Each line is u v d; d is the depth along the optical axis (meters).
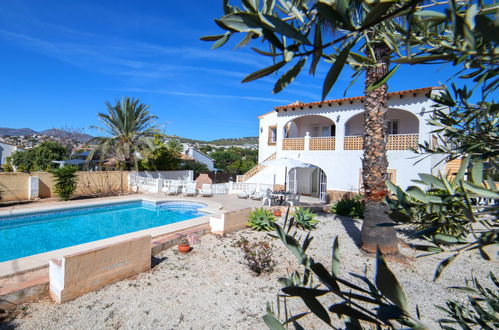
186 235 7.93
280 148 19.09
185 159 29.92
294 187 18.23
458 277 5.93
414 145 13.94
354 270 6.32
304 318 4.45
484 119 1.71
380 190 7.11
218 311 4.54
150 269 5.99
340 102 16.59
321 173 18.56
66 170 15.48
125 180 20.70
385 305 0.67
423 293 5.23
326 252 7.39
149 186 19.91
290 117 18.66
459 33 0.57
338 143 16.75
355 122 18.53
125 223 12.59
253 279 5.71
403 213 1.13
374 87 0.90
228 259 6.72
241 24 0.72
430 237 0.98
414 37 1.24
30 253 8.44
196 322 4.24
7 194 14.51
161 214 14.56
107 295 4.85
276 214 11.09
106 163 25.77
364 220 7.38
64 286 4.54
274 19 0.70
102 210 15.00
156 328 4.06
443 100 1.74
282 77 0.72
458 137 1.79
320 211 13.18
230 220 9.02
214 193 19.59
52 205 13.56
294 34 0.69
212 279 5.66
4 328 3.89
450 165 14.20
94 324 4.06
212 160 42.44
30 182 15.19
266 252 6.41
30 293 4.57
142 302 4.70
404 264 6.69
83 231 11.08
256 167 20.50
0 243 9.40
